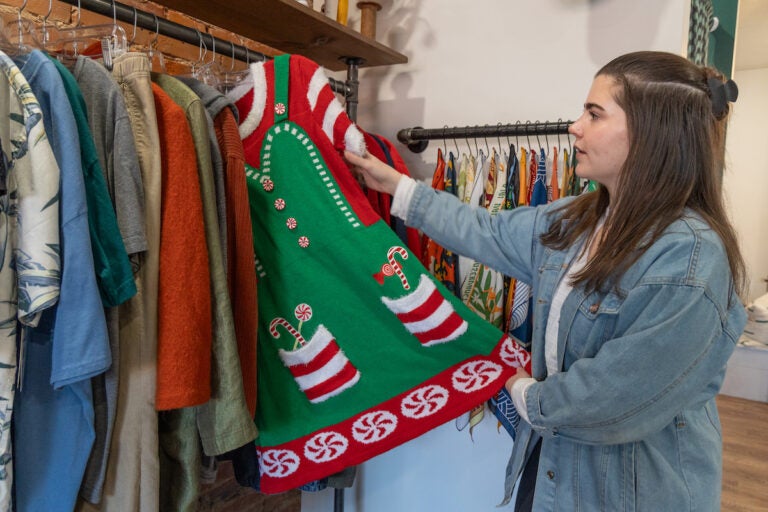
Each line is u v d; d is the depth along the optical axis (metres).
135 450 0.81
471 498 1.79
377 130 1.92
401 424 1.14
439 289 1.10
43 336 0.77
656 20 1.45
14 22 0.88
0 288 0.68
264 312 1.13
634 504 0.88
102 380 0.80
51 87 0.70
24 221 0.68
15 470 0.78
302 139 1.08
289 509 2.04
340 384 1.13
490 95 1.70
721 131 0.90
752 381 3.78
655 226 0.85
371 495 1.99
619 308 0.85
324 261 1.10
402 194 1.16
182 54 1.48
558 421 0.87
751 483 2.63
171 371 0.80
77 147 0.70
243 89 1.11
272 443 1.14
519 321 1.41
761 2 3.74
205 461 1.08
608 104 0.90
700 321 0.77
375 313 1.11
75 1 0.91
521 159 1.44
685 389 0.80
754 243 5.98
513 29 1.65
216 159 0.91
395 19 1.86
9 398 0.71
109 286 0.75
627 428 0.82
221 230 0.92
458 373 1.14
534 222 1.13
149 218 0.80
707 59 1.82
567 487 0.95
